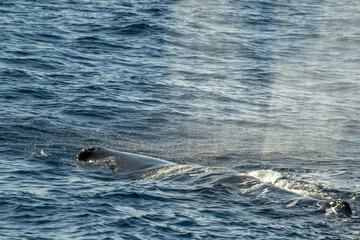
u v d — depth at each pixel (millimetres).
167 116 77812
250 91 97000
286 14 177375
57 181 45531
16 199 39344
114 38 127812
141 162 52312
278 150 63750
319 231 34938
